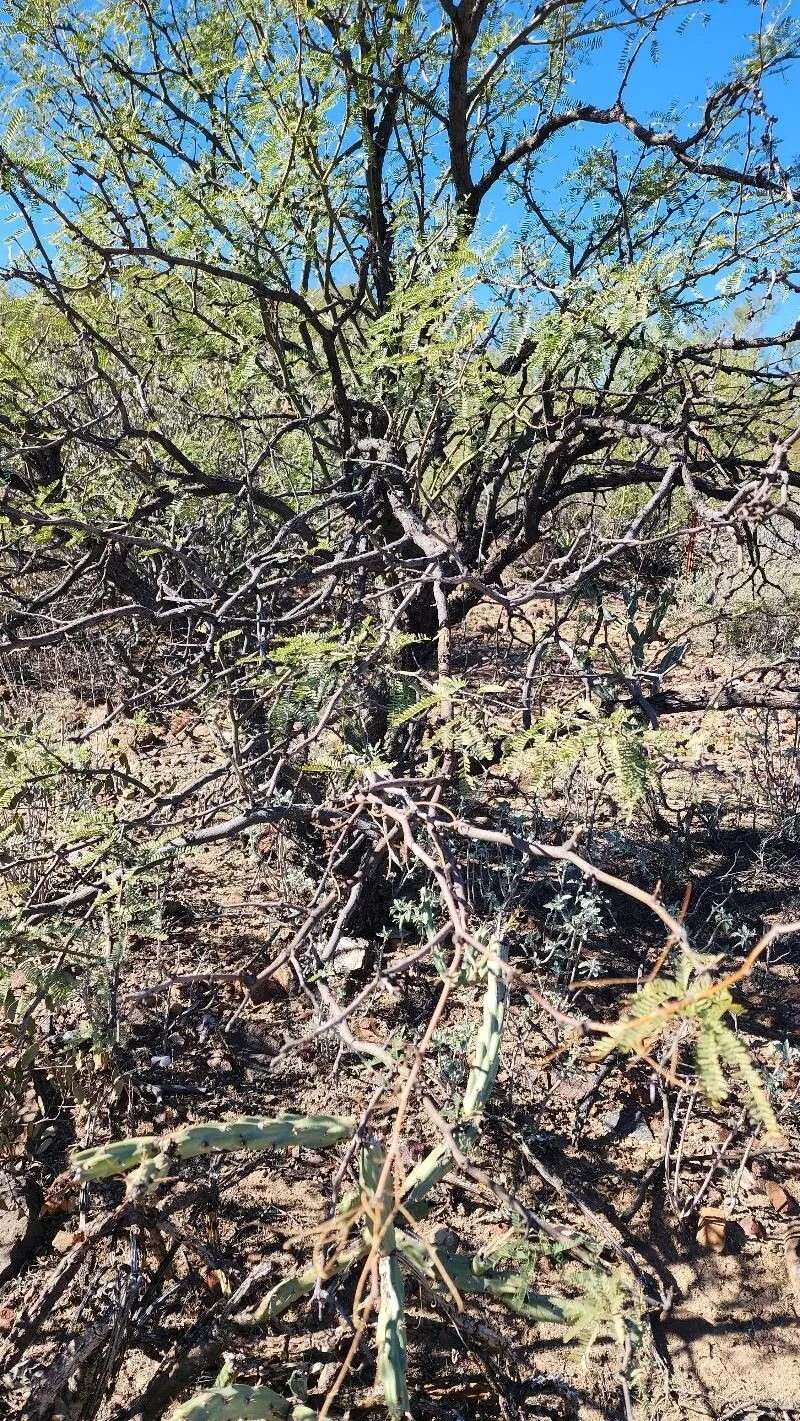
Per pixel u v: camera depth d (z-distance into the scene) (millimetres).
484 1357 1954
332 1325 1994
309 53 2486
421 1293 2074
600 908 3256
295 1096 2527
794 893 3318
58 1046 2617
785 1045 2555
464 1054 2412
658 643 3389
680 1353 2031
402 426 2750
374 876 2838
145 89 2773
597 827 2904
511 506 3877
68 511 2607
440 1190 2305
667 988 749
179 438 3088
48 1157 2398
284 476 3199
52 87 2719
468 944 993
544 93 3201
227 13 2715
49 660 4781
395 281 2871
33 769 1939
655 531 3020
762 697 2256
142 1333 1933
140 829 2002
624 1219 2289
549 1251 1698
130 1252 2000
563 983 2842
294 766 2062
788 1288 2162
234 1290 2023
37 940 1959
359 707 2232
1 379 2766
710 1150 2467
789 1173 2422
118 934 2148
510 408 2723
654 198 2844
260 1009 2824
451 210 2676
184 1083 2572
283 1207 2266
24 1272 2102
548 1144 2459
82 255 2725
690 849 3328
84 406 3312
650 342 2350
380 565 2482
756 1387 1963
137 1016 2777
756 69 2453
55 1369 1724
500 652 3197
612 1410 1913
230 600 2049
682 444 2445
